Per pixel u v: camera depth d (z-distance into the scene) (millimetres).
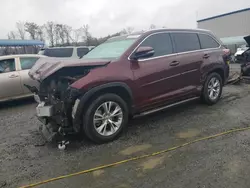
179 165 3154
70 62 3656
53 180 2975
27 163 3424
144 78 4273
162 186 2740
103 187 2789
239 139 3834
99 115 3863
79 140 4078
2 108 7035
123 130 4223
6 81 7039
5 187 2877
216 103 5953
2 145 4121
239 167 3023
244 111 5273
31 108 6816
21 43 27469
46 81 3977
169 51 4750
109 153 3598
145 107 4445
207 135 4062
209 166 3084
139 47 4344
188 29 5293
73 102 3654
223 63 5789
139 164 3242
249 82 8367
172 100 4859
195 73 5176
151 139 4023
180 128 4449
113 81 3865
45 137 3969
